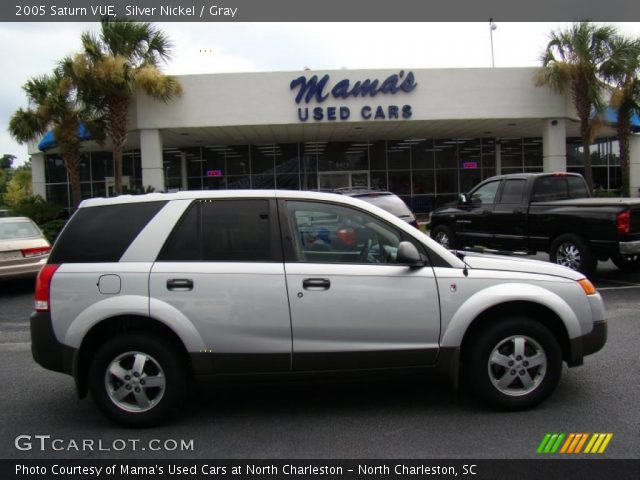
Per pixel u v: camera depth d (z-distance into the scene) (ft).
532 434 13.00
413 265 13.87
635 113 66.39
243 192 14.39
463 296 13.91
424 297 13.79
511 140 84.84
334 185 83.66
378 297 13.67
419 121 65.05
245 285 13.51
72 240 14.10
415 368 13.91
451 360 13.88
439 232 42.14
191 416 14.67
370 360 13.73
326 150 83.35
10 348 22.72
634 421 13.60
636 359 18.44
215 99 63.05
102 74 56.24
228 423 14.16
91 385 13.74
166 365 13.65
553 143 65.21
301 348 13.58
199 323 13.44
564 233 32.40
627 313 25.11
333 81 63.00
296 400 15.67
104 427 14.15
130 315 13.56
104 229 14.11
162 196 14.38
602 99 61.00
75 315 13.55
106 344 13.67
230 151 83.61
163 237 13.91
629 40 58.59
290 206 14.28
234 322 13.46
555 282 14.38
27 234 37.19
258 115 63.16
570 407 14.53
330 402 15.46
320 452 12.42
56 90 61.16
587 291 14.60
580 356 14.44
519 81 64.18
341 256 14.06
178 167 84.53
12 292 37.40
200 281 13.50
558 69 60.13
